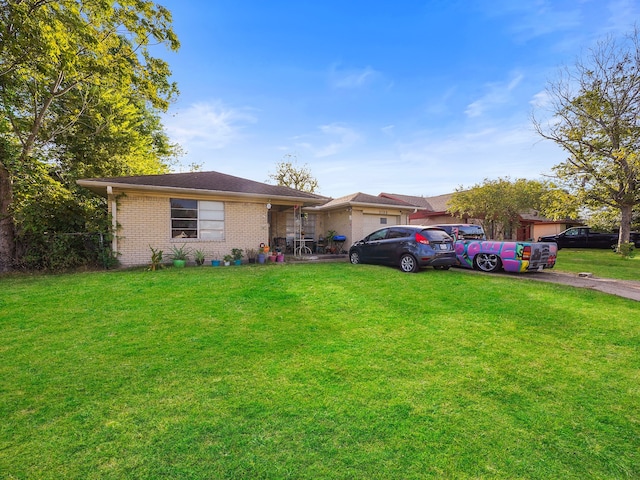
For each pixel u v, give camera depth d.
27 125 12.91
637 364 3.71
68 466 2.07
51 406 2.74
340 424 2.54
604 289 7.50
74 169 14.68
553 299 6.48
